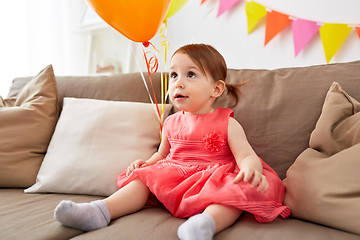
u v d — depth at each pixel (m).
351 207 0.64
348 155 0.71
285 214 0.74
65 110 1.21
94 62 2.30
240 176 0.74
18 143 1.11
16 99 1.33
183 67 0.95
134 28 0.90
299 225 0.69
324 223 0.68
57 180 1.01
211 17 1.63
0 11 2.17
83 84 1.40
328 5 1.32
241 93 1.08
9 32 2.20
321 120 0.84
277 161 0.96
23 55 2.25
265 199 0.73
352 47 1.28
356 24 1.26
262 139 1.00
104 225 0.73
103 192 0.98
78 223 0.69
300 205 0.73
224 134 0.94
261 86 1.07
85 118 1.14
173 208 0.80
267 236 0.62
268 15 1.44
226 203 0.70
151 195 0.90
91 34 2.27
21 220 0.73
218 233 0.66
